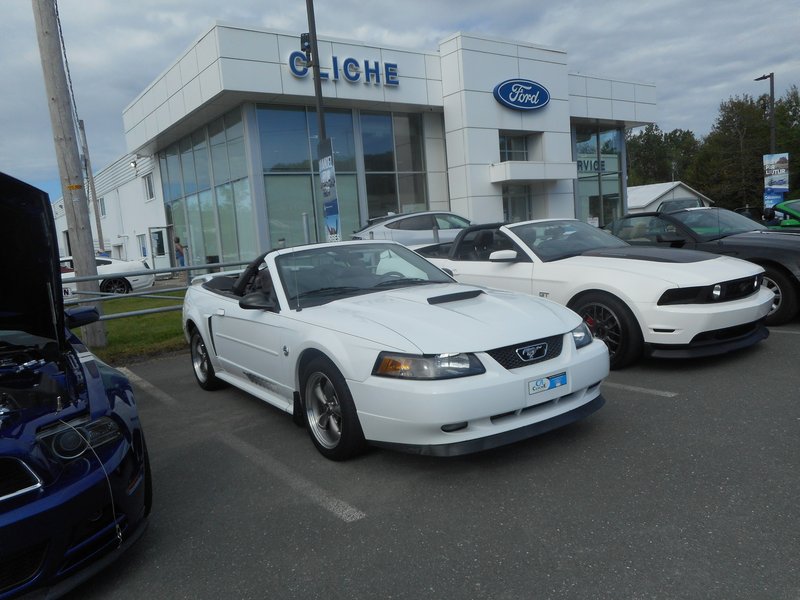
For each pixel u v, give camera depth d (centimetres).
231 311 501
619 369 542
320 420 398
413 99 1827
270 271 463
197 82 1619
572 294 562
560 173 2027
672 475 327
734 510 285
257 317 456
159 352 798
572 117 2256
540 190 2117
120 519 265
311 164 1742
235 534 306
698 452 353
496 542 275
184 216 2200
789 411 406
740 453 347
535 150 2100
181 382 646
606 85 2338
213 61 1509
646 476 328
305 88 1602
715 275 512
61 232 4450
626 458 354
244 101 1625
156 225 2533
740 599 222
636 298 511
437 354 326
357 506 323
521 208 2119
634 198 4747
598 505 301
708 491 305
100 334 816
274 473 378
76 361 313
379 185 1877
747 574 236
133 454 279
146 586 267
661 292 502
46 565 235
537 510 301
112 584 271
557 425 348
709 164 5600
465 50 1847
